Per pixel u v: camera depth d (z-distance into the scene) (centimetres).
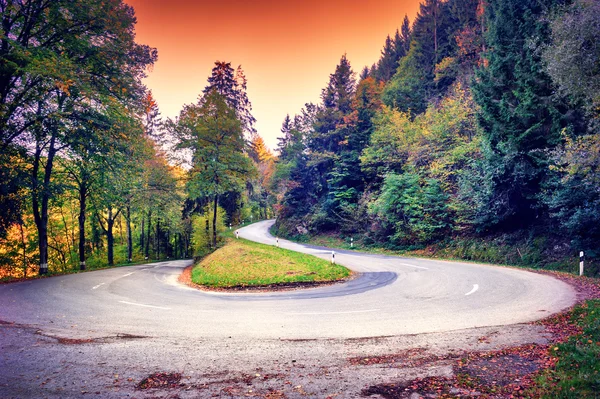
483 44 3425
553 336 668
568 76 1280
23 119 1686
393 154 3309
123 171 2133
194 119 2872
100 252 4216
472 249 2283
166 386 475
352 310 929
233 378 503
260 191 7344
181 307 1007
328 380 494
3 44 1534
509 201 2114
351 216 3594
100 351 617
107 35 1780
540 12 1970
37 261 3453
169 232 4338
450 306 942
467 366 539
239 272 1650
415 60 4416
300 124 4725
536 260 1889
